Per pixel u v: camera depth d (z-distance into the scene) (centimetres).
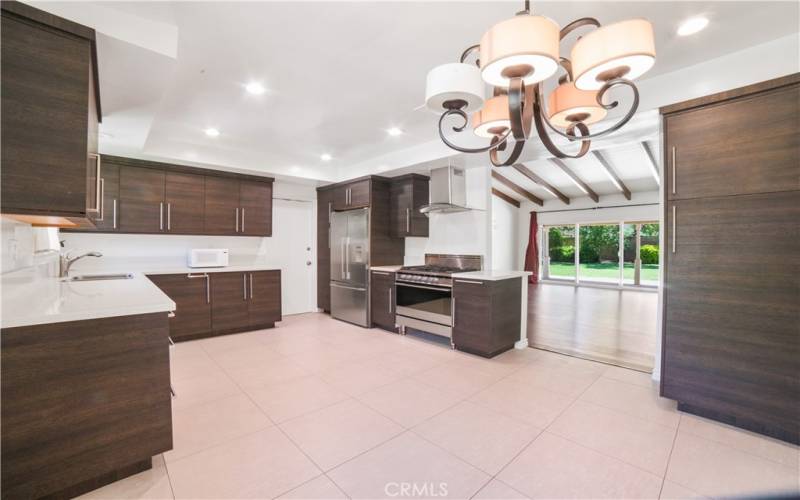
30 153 147
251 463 176
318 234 581
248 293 442
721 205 212
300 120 342
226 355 347
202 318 407
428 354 352
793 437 192
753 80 217
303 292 574
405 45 217
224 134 383
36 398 140
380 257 481
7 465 135
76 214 158
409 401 246
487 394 258
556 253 1078
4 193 142
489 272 387
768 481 163
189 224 427
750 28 199
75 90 158
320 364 321
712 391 217
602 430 208
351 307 490
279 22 192
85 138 160
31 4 153
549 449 189
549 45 113
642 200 884
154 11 179
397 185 485
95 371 154
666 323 235
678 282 229
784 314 193
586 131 171
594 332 446
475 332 346
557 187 923
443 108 153
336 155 477
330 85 270
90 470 152
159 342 170
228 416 223
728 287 210
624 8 183
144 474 167
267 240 532
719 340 214
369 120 344
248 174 474
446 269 426
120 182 385
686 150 224
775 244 195
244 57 229
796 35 204
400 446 191
